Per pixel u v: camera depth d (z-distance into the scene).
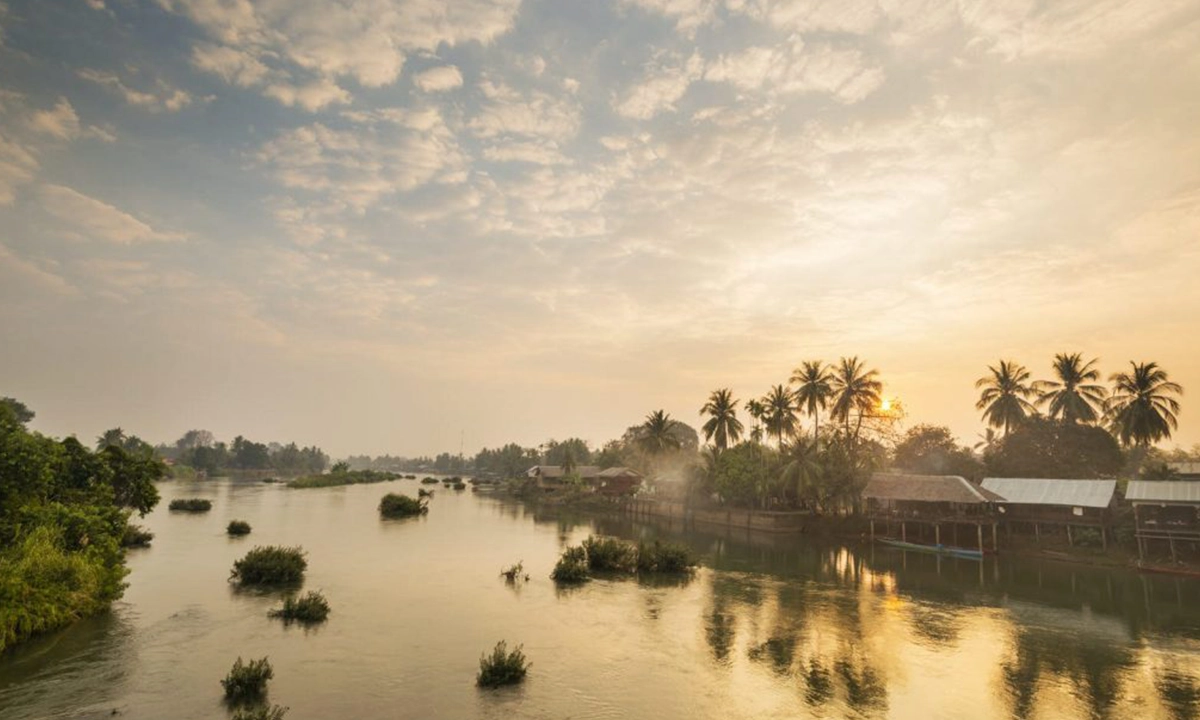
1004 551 54.31
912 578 42.19
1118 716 19.02
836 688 20.86
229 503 89.31
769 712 18.75
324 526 63.22
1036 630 28.86
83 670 20.23
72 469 34.00
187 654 22.14
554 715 18.08
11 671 20.02
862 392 75.75
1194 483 48.00
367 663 21.91
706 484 82.31
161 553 43.34
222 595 31.28
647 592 35.75
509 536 60.31
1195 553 46.97
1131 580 42.66
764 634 27.27
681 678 21.47
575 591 35.38
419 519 74.69
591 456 191.25
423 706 18.38
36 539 25.39
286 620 26.98
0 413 29.55
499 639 25.47
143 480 41.41
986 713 19.08
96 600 26.50
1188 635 28.30
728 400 90.50
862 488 69.19
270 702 18.16
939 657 24.50
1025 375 71.94
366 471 198.88
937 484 58.91
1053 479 57.84
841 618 30.42
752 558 50.84
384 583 35.72
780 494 76.25
